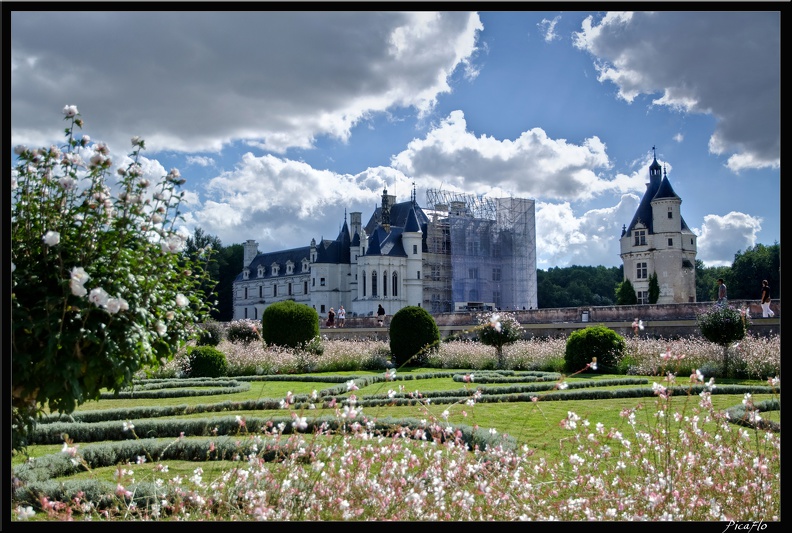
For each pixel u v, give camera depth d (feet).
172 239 20.51
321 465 19.71
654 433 22.77
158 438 35.29
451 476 19.67
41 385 19.01
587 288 388.78
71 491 23.70
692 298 261.03
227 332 113.80
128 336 19.36
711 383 23.07
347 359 94.32
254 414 44.68
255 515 17.89
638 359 74.90
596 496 20.11
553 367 84.94
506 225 305.32
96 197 20.10
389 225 332.80
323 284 364.38
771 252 238.27
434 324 98.78
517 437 33.06
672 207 258.98
